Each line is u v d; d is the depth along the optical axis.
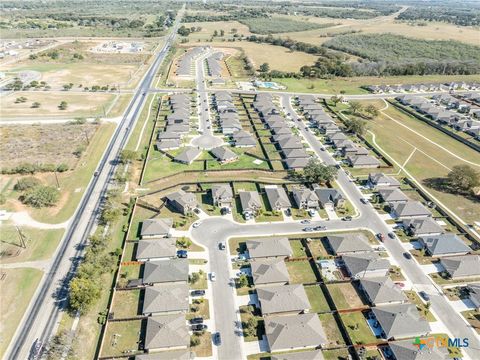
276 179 135.75
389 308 81.19
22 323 78.31
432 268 96.31
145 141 162.88
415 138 177.00
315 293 87.81
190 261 95.62
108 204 114.94
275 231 108.06
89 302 78.88
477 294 85.94
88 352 72.75
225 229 108.25
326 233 107.88
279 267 91.62
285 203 118.00
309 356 70.69
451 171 142.50
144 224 104.81
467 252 100.56
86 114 190.88
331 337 77.06
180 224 108.56
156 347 72.56
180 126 172.00
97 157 147.25
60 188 125.88
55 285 87.88
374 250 101.44
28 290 86.12
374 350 74.44
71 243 101.12
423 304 85.38
